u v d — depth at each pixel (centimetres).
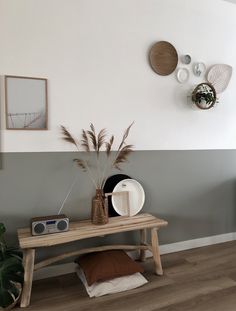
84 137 240
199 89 281
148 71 263
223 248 295
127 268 214
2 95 212
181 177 287
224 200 315
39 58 221
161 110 272
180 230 290
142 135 265
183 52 279
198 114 292
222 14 298
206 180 302
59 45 227
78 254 223
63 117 232
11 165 218
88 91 240
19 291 186
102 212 225
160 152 275
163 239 281
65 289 212
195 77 287
